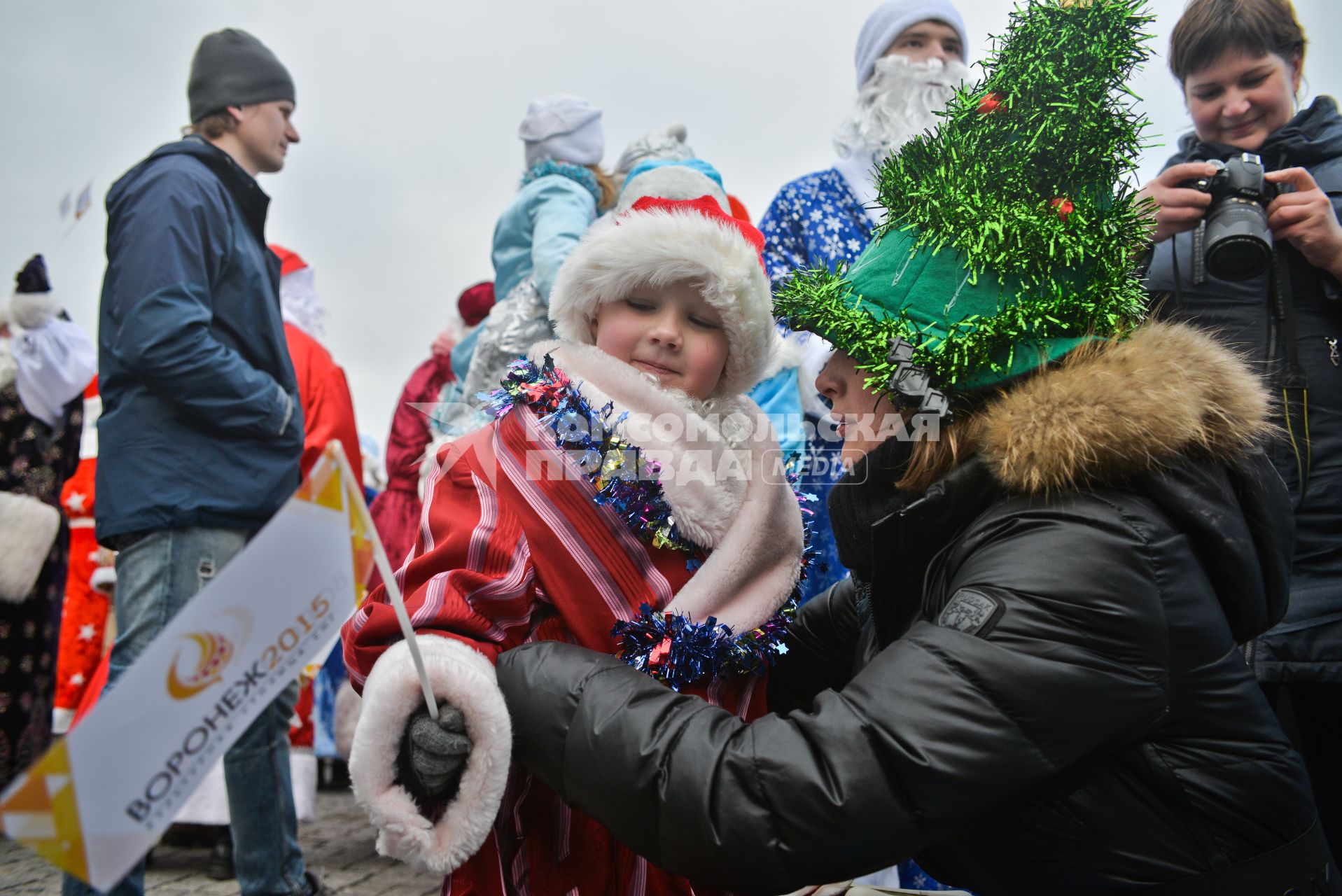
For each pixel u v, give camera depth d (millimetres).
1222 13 2162
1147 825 1154
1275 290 2053
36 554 3271
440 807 1128
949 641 1088
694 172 2344
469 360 3393
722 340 1475
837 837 1042
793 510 1472
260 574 883
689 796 1068
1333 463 1990
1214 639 1142
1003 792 1054
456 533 1247
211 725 854
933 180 1321
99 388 2393
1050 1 1303
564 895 1273
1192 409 1167
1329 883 1198
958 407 1272
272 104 2703
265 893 2404
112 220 2379
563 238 3033
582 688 1145
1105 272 1264
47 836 769
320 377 3115
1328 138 2191
